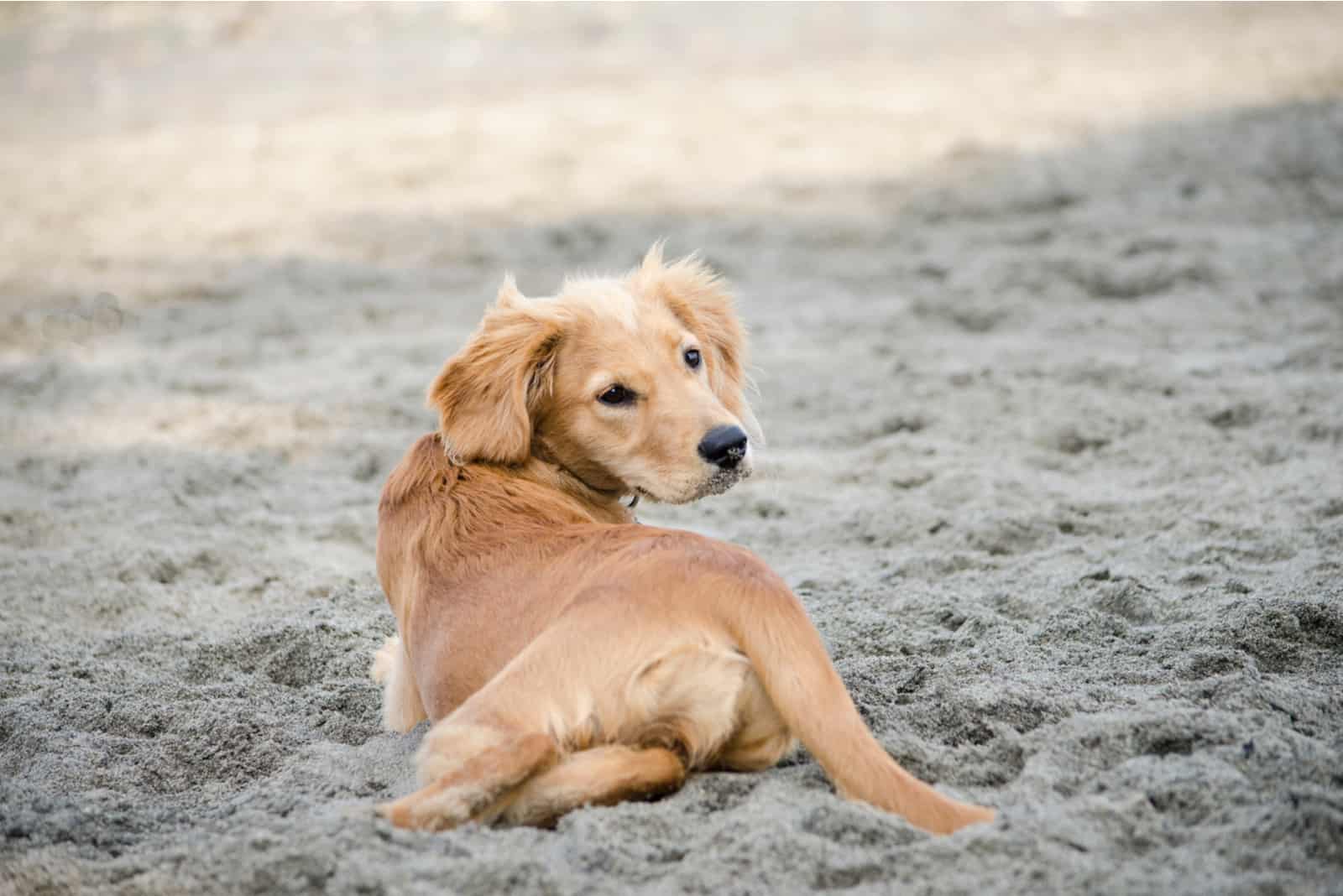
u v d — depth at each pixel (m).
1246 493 10.31
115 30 48.06
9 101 39.66
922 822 5.40
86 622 9.44
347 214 25.33
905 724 6.67
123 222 25.95
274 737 7.33
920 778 6.14
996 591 8.70
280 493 12.29
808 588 9.20
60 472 13.12
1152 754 6.12
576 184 26.56
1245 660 7.13
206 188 28.41
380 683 8.07
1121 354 14.71
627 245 22.00
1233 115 26.98
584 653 5.71
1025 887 5.01
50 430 14.52
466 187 26.92
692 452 6.73
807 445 13.10
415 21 48.72
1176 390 13.26
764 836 5.34
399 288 20.50
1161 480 11.06
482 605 6.27
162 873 5.45
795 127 30.25
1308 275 17.17
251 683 8.12
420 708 7.02
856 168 26.11
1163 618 8.04
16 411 15.38
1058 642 7.77
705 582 5.75
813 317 17.56
